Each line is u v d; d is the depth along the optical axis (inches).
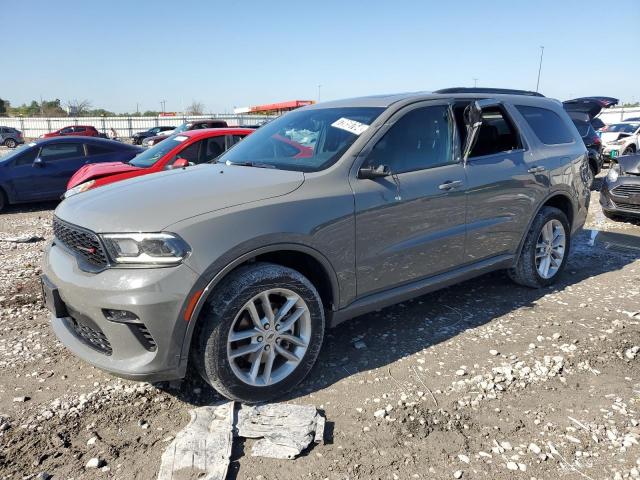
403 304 181.5
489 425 110.7
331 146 141.0
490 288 197.3
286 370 121.2
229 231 109.4
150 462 100.2
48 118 2022.6
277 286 116.2
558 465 98.2
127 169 296.5
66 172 434.6
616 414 114.3
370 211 132.3
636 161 308.5
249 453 100.9
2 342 153.9
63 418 114.5
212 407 114.3
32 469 98.0
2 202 414.6
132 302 101.7
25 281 214.8
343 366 137.4
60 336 123.3
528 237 184.5
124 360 107.5
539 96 204.1
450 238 153.8
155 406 119.5
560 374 132.0
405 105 150.6
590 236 289.7
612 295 188.7
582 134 473.7
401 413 115.1
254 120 1939.0
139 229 104.6
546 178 183.8
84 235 111.3
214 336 109.0
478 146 166.6
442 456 101.0
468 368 135.2
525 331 157.8
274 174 131.7
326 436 107.0
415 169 146.5
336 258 127.1
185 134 327.0
